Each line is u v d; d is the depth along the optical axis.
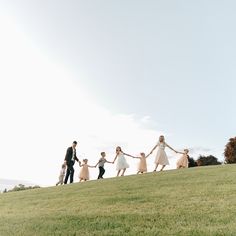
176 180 21.95
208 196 16.73
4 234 13.57
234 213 13.53
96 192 20.86
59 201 19.66
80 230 13.03
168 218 13.67
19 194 24.64
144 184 21.64
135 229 12.54
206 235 11.25
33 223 14.80
